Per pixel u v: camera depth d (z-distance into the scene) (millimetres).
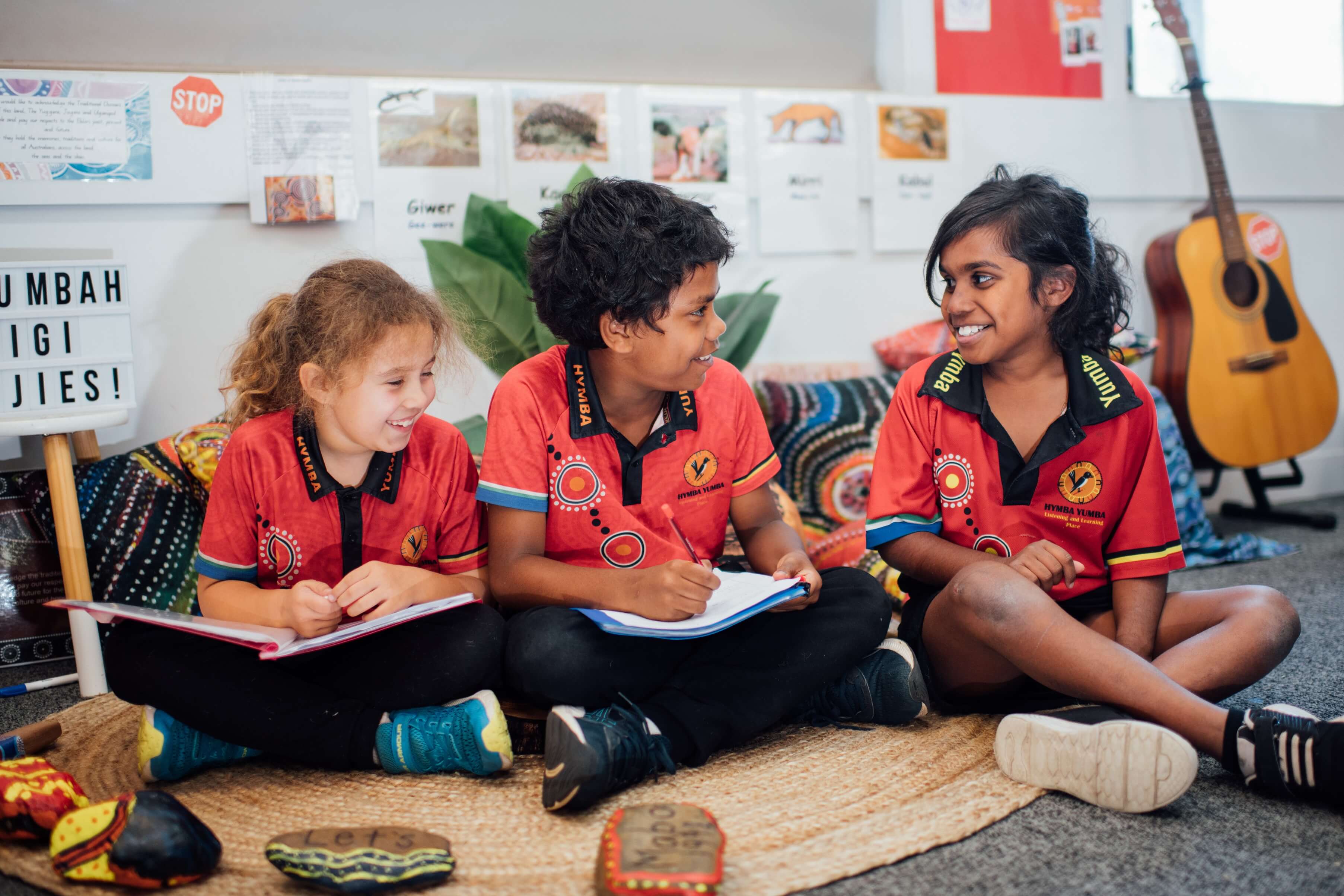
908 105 2268
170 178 1787
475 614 1089
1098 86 2426
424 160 1930
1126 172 2471
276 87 1833
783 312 2227
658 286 1038
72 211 1748
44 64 1728
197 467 1657
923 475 1215
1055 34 2381
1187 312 2307
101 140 1742
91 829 831
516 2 2018
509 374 1194
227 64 1845
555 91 2010
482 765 1043
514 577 1120
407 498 1172
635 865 770
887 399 2059
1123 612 1139
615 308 1058
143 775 1068
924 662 1177
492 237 1933
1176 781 885
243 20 1847
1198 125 2346
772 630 1096
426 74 1971
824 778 1030
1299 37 2641
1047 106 2389
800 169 2195
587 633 1039
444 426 1232
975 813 936
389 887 805
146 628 1064
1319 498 2752
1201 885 799
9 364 1427
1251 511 2494
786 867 841
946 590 1083
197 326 1832
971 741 1116
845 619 1111
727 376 1249
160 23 1799
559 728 939
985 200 1130
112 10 1771
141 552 1610
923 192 2301
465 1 1983
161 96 1770
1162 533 1146
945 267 1156
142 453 1664
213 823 963
